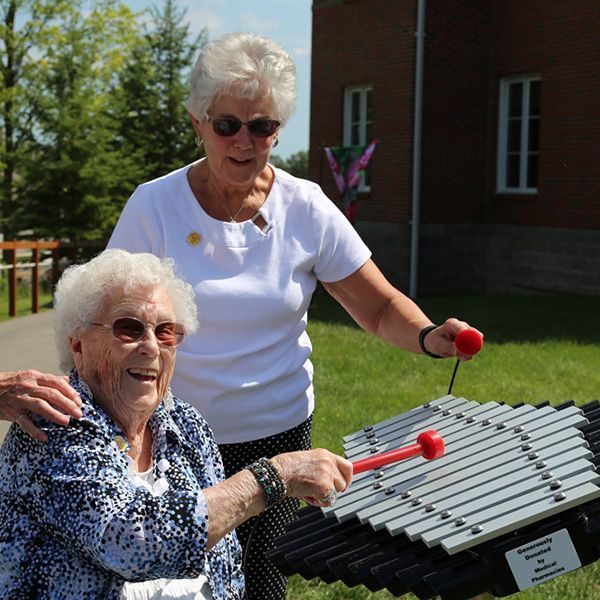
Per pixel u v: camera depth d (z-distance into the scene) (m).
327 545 2.50
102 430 2.16
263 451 3.05
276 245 3.04
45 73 24.27
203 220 2.99
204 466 2.48
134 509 2.01
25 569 2.08
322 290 15.89
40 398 2.14
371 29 16.92
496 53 16.16
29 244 15.00
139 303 2.25
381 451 2.78
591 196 14.67
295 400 3.11
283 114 2.89
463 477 2.44
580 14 14.62
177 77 26.84
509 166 16.34
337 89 17.95
